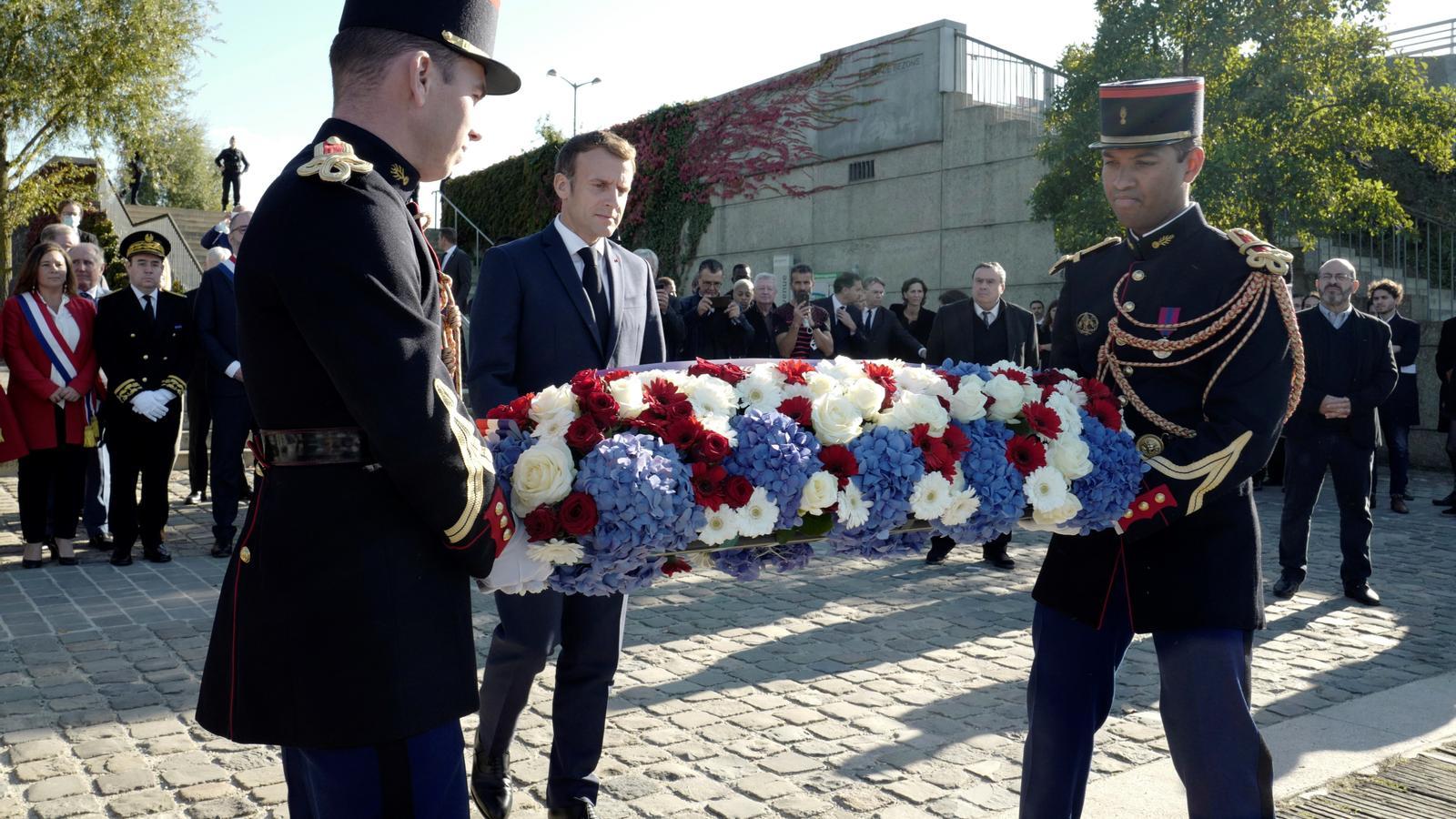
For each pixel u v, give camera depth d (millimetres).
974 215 16859
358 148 1827
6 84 17984
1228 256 2496
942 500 2186
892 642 5375
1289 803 3432
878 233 18203
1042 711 2605
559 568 2033
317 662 1744
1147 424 2508
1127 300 2600
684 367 2463
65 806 3369
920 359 9281
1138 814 3357
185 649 5105
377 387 1639
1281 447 11750
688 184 20906
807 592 6426
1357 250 15570
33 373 6762
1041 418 2316
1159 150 2557
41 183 19312
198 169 39188
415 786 1798
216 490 7414
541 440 2037
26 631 5406
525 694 3189
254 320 1747
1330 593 6582
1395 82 12062
